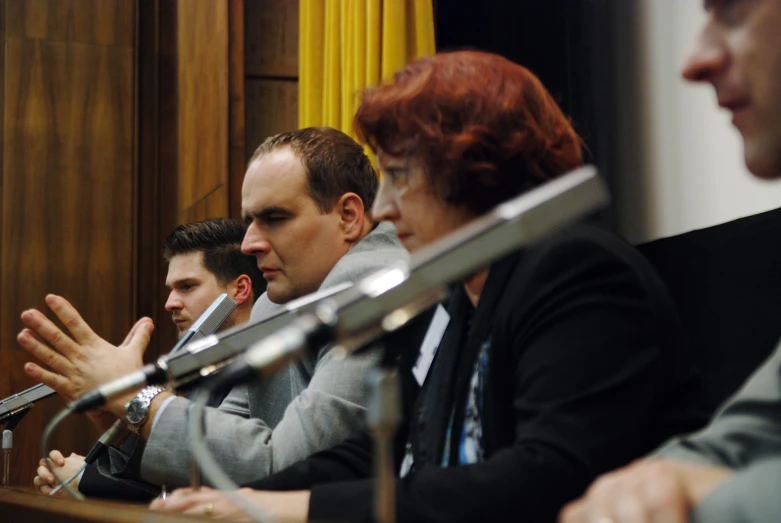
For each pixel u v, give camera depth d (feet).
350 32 20.30
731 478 4.23
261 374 4.32
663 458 4.73
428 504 6.26
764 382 4.82
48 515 7.23
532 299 7.00
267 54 24.14
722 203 15.52
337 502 6.62
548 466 6.22
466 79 7.65
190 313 17.88
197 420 4.72
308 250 12.61
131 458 12.09
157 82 25.77
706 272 13.10
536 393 6.61
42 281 24.25
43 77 24.85
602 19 19.07
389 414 4.21
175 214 25.57
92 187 24.82
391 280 4.36
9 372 21.21
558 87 20.27
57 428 22.17
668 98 17.01
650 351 6.72
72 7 25.18
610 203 19.01
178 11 25.48
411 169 7.75
